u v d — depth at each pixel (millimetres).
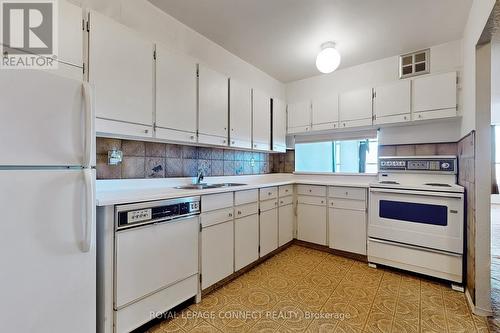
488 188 1764
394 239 2449
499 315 1710
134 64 1739
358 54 2885
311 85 3609
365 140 3301
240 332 1545
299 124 3525
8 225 943
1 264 928
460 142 2477
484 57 1816
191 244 1837
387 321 1655
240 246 2332
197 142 2232
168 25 2180
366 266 2586
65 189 1099
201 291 1920
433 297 1964
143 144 2131
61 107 1086
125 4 1883
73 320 1139
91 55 1510
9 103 943
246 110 2859
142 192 1764
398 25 2287
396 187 2436
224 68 2787
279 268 2525
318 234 3061
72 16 1428
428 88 2580
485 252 1737
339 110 3168
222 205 2129
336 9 2057
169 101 1979
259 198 2604
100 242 1353
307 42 2631
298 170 3885
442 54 2617
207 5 2031
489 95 1800
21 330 979
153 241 1577
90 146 1175
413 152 2902
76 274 1146
